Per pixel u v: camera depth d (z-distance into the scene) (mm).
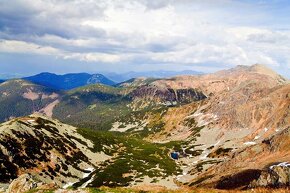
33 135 163125
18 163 133125
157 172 166750
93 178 150625
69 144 180250
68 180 144125
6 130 151625
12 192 51438
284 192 46469
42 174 135000
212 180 115750
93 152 189250
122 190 45594
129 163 178500
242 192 49188
